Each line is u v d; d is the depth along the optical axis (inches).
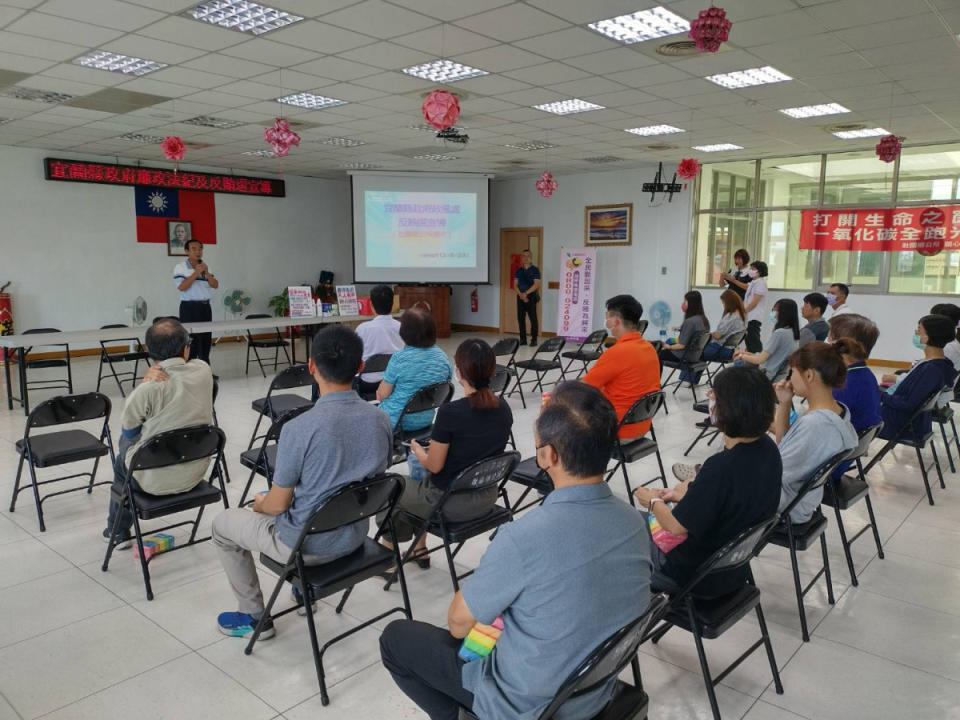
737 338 257.6
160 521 138.7
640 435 144.1
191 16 162.7
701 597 79.4
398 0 151.0
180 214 422.6
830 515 146.6
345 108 263.3
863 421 129.0
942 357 151.6
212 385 118.1
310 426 81.7
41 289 370.0
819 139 327.0
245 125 298.4
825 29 169.5
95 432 211.5
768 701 85.4
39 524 134.5
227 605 107.2
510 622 53.0
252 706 83.6
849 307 366.0
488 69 207.2
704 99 245.1
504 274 516.4
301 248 488.4
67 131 313.3
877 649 97.0
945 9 155.2
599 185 454.6
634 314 138.3
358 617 104.0
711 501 74.5
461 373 100.8
